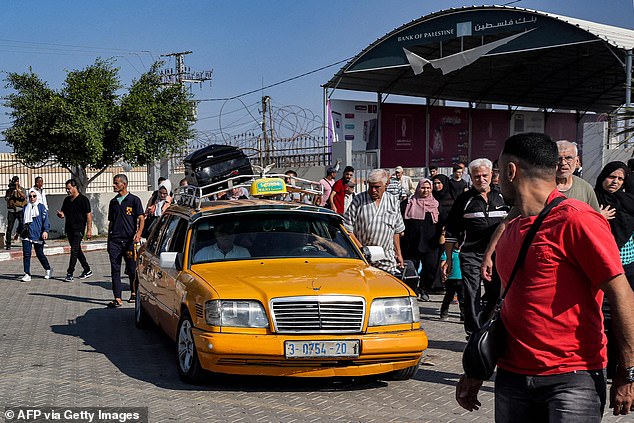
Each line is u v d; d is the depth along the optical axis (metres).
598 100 38.38
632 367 3.35
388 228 9.23
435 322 10.95
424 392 7.17
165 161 33.44
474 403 3.97
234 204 8.73
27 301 13.15
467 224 8.23
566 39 22.89
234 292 6.86
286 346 6.65
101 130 25.00
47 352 8.92
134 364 8.27
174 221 9.18
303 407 6.62
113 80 25.62
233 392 7.07
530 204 3.61
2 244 22.81
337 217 8.73
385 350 6.84
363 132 31.56
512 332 3.61
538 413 3.61
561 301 3.46
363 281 7.22
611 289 3.36
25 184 30.45
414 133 33.66
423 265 12.92
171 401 6.77
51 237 26.66
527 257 3.53
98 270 17.94
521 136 3.66
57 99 24.42
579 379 3.47
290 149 29.30
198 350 6.86
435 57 29.17
